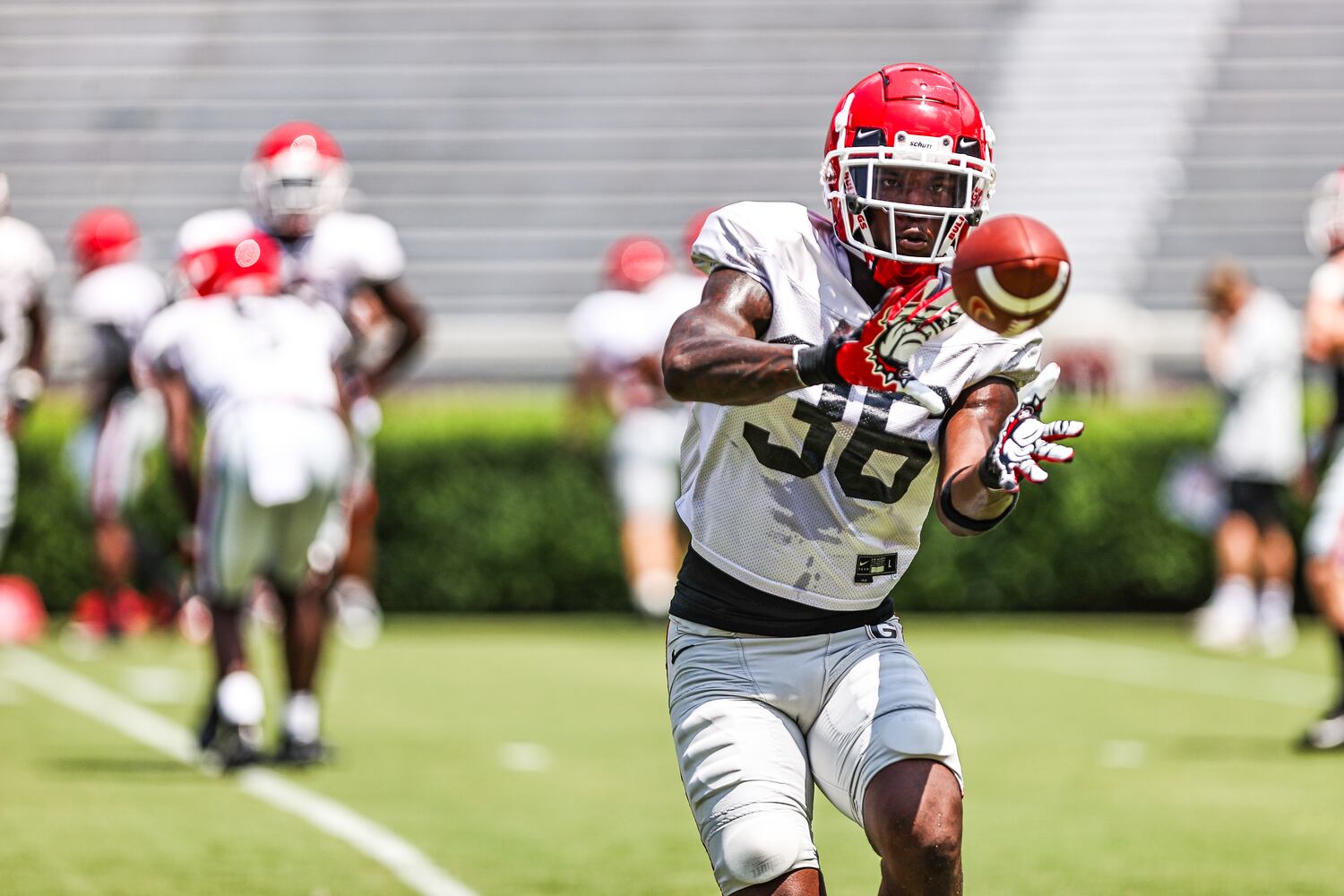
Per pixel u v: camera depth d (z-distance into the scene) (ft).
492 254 208.03
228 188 209.87
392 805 74.74
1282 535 137.80
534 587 156.35
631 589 155.33
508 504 155.84
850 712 39.55
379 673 121.08
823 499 39.86
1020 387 40.29
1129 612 159.12
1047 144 216.13
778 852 37.93
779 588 40.24
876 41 221.05
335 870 62.44
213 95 215.31
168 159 211.20
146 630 141.38
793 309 39.40
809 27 221.46
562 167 212.64
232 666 81.82
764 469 39.83
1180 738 94.53
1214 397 172.76
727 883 38.63
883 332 34.91
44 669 121.90
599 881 60.90
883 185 39.27
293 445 79.20
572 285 207.21
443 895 58.80
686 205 211.82
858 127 39.47
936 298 37.04
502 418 157.58
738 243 39.75
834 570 40.27
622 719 100.89
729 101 216.95
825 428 39.34
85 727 96.68
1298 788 79.51
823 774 40.19
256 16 220.23
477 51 219.20
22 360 107.24
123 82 215.10
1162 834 69.41
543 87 217.15
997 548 157.48
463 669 123.03
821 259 39.93
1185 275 208.95
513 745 91.45
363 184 210.59
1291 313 208.13
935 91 39.55
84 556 152.25
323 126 214.07
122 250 129.49
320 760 84.12
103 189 208.33
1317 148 216.54
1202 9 224.74
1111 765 85.87
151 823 70.69
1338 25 223.92
